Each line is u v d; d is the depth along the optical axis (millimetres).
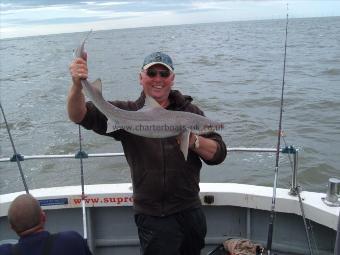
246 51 52906
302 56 41500
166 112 3359
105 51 66000
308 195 4426
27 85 31031
